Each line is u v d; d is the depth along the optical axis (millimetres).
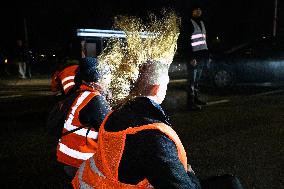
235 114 7113
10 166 4602
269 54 10148
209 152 4836
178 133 5797
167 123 1562
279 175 4020
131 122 1521
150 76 1611
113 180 1532
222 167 4305
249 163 4398
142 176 1505
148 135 1476
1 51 21234
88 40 12570
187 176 1491
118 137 1522
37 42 30438
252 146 5023
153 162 1449
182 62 10305
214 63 10367
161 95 1658
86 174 1642
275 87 10719
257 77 10258
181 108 7828
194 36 7207
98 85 2537
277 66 10062
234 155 4688
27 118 7402
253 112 7273
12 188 3947
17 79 17141
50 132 2568
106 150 1559
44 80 16188
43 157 4918
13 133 6203
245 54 10305
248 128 5980
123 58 1755
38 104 9102
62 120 2500
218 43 21391
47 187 3939
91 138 2455
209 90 10523
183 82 12953
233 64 10289
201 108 7793
